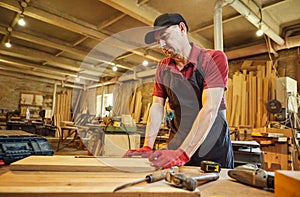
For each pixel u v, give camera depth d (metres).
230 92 4.16
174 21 0.98
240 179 0.69
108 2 2.91
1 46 5.14
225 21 3.59
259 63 4.20
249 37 4.28
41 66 6.81
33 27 4.39
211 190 0.62
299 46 3.84
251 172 0.67
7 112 7.36
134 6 3.13
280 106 3.17
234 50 4.38
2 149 1.22
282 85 3.26
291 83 3.35
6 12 3.83
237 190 0.62
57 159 0.83
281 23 3.72
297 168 2.74
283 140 2.70
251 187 0.65
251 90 3.97
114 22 3.93
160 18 0.98
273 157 2.79
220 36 2.99
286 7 3.27
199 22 3.83
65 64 6.11
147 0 3.10
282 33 3.85
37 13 3.48
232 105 4.09
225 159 1.09
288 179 0.48
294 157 2.80
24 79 8.50
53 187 0.54
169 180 0.61
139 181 0.60
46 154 1.41
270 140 2.73
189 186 0.55
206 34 4.23
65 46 4.98
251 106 3.90
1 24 4.23
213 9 3.31
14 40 5.12
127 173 0.72
